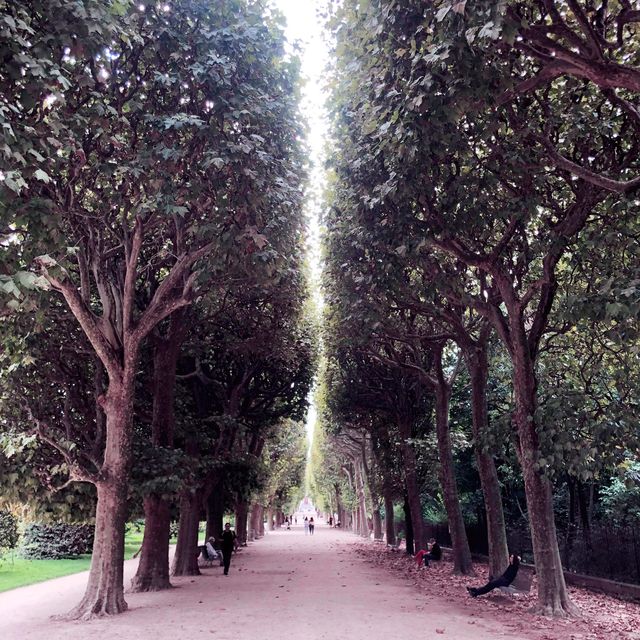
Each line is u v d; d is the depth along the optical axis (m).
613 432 8.68
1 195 6.30
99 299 14.41
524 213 9.59
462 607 11.49
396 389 23.72
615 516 16.22
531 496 10.89
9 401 11.56
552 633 8.80
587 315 7.83
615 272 9.36
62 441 11.06
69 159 9.30
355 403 25.61
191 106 9.91
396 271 11.09
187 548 18.25
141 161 8.99
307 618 10.27
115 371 11.44
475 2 6.12
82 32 7.05
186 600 12.54
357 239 12.00
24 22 6.17
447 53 6.64
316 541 39.38
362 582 15.94
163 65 9.64
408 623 9.71
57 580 18.06
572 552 15.56
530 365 11.30
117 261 13.30
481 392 14.57
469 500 23.50
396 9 7.57
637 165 10.12
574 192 10.36
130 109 9.10
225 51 9.71
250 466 19.06
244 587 14.92
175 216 11.29
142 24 9.24
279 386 23.78
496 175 9.67
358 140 11.07
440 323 16.33
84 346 13.16
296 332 20.67
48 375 12.38
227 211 9.83
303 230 13.89
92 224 11.20
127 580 16.84
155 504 14.63
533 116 9.80
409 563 21.27
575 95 9.98
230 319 18.20
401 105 7.75
